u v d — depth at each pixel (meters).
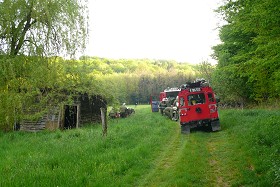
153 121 21.47
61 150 11.03
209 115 14.98
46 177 7.35
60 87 17.12
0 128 19.61
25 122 22.23
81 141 13.37
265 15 7.55
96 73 20.55
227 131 13.92
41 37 15.21
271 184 6.18
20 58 15.05
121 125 19.83
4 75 14.55
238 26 10.27
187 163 8.52
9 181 6.88
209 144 11.65
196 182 6.98
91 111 25.17
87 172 7.87
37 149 12.10
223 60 23.08
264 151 8.50
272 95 16.42
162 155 10.16
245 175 6.99
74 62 16.45
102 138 13.02
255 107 24.22
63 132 18.58
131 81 89.62
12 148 12.83
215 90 28.09
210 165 8.47
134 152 9.95
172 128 17.47
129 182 7.33
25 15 15.60
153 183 7.23
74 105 22.77
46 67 15.30
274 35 8.17
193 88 15.30
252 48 14.39
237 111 20.56
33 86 15.16
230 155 9.23
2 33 15.23
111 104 21.80
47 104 17.34
